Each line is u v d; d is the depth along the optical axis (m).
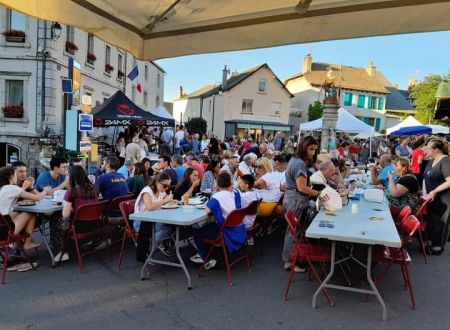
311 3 2.05
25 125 15.41
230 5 2.09
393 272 5.15
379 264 5.48
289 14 2.14
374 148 20.67
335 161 8.31
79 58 17.78
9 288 4.35
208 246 5.06
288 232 5.04
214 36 2.36
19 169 5.53
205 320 3.66
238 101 36.19
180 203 5.46
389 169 7.98
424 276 5.02
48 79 15.33
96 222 5.19
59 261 5.14
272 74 36.97
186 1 2.04
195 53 2.43
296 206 4.82
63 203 5.00
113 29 2.23
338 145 18.31
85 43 18.42
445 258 5.84
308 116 36.72
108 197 5.77
